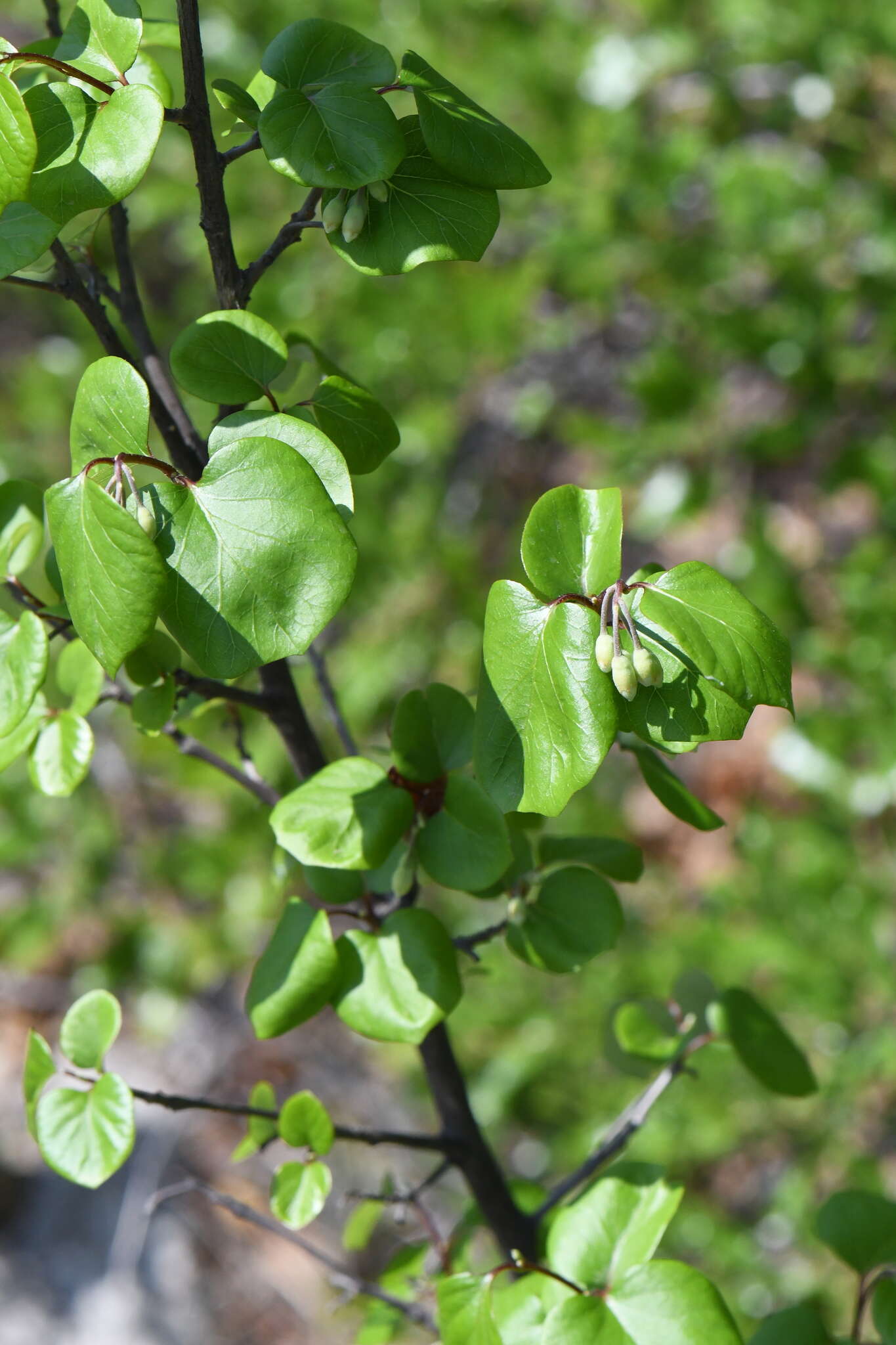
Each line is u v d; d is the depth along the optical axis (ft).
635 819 7.24
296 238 2.88
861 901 5.90
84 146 2.69
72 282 2.93
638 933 6.77
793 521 7.07
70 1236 7.98
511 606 2.72
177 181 6.60
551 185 6.55
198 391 2.81
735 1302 5.58
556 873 3.09
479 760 2.70
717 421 6.41
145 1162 8.10
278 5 6.63
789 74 6.16
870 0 5.88
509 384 8.07
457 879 2.91
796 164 6.10
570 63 6.53
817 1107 5.95
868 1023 5.95
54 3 3.14
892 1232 3.11
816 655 6.16
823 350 6.21
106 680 3.18
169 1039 7.87
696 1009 3.38
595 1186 3.01
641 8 6.27
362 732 6.75
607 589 2.69
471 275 6.72
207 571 2.64
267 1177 8.02
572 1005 6.39
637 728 2.69
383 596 6.97
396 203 2.80
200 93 2.77
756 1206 6.33
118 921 6.93
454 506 8.00
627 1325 2.83
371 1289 3.36
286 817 2.87
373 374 6.92
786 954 5.84
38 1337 7.52
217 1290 7.57
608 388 7.93
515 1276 3.24
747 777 6.87
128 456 2.66
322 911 2.92
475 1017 6.39
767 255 6.22
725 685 2.64
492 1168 3.24
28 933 6.71
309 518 2.64
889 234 5.99
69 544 2.64
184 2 2.72
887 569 6.26
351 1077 8.23
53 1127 2.90
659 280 6.60
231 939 6.84
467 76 6.56
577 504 2.73
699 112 6.39
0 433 7.73
